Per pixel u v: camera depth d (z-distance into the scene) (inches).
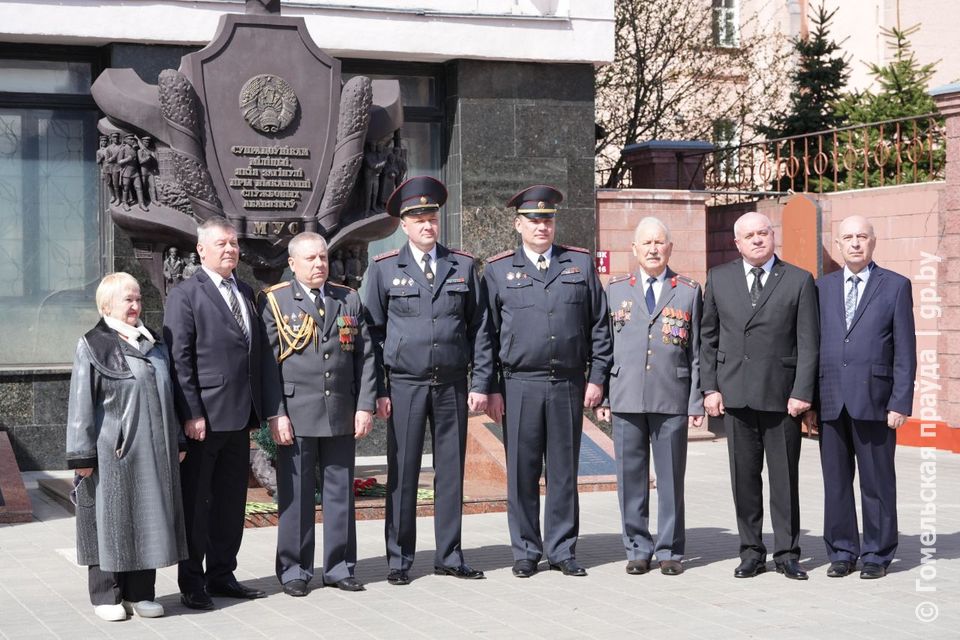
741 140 753.0
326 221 357.7
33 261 490.9
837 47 772.6
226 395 281.4
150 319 491.2
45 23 470.6
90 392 264.7
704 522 376.2
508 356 309.9
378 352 308.2
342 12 506.9
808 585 294.8
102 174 351.9
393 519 299.6
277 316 293.7
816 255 572.1
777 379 303.3
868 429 306.0
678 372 312.0
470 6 540.1
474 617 265.4
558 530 311.0
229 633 253.8
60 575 308.0
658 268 316.5
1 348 487.2
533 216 311.0
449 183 536.1
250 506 369.4
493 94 530.9
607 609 272.1
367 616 266.7
